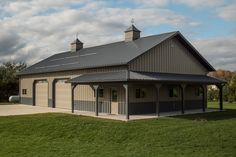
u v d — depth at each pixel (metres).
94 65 24.92
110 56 25.94
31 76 35.47
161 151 13.35
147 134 16.14
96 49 31.77
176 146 14.16
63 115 21.81
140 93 24.28
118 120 19.86
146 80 21.19
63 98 30.05
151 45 24.92
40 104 33.91
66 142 15.05
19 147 13.95
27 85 36.47
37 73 33.62
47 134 16.62
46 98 32.78
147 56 24.52
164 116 22.39
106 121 19.27
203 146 14.17
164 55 25.98
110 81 21.17
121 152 13.16
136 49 25.22
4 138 15.79
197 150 13.54
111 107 24.39
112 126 17.73
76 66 27.28
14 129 17.59
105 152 13.16
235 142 14.84
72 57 32.91
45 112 25.41
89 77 24.27
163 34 27.19
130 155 12.66
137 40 28.42
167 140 15.11
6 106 33.44
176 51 27.19
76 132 16.78
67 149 13.64
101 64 24.30
